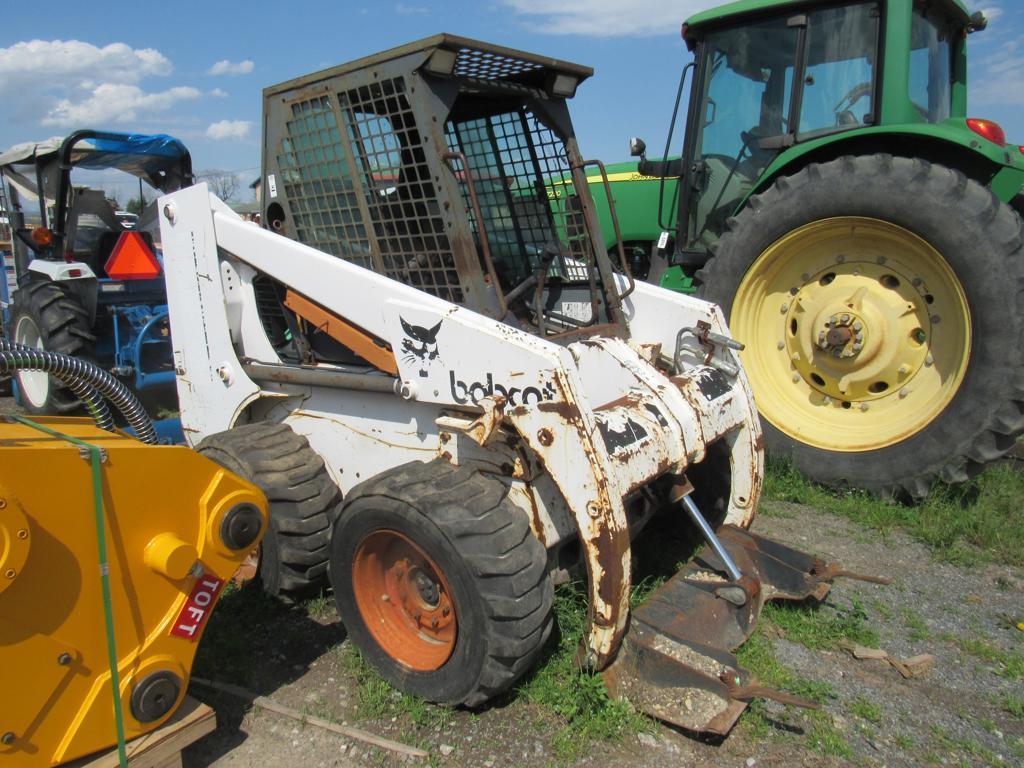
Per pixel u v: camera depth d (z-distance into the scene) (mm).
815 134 4770
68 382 2484
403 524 2482
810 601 3184
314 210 3379
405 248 3117
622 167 6359
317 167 3303
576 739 2396
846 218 4238
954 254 3902
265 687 2709
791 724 2494
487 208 3619
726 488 3412
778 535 3885
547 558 2584
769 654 2840
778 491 4336
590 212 3424
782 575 3100
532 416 2438
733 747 2391
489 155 3648
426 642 2664
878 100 4508
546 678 2627
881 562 3621
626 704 2480
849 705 2604
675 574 3121
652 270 5973
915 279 4188
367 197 3156
